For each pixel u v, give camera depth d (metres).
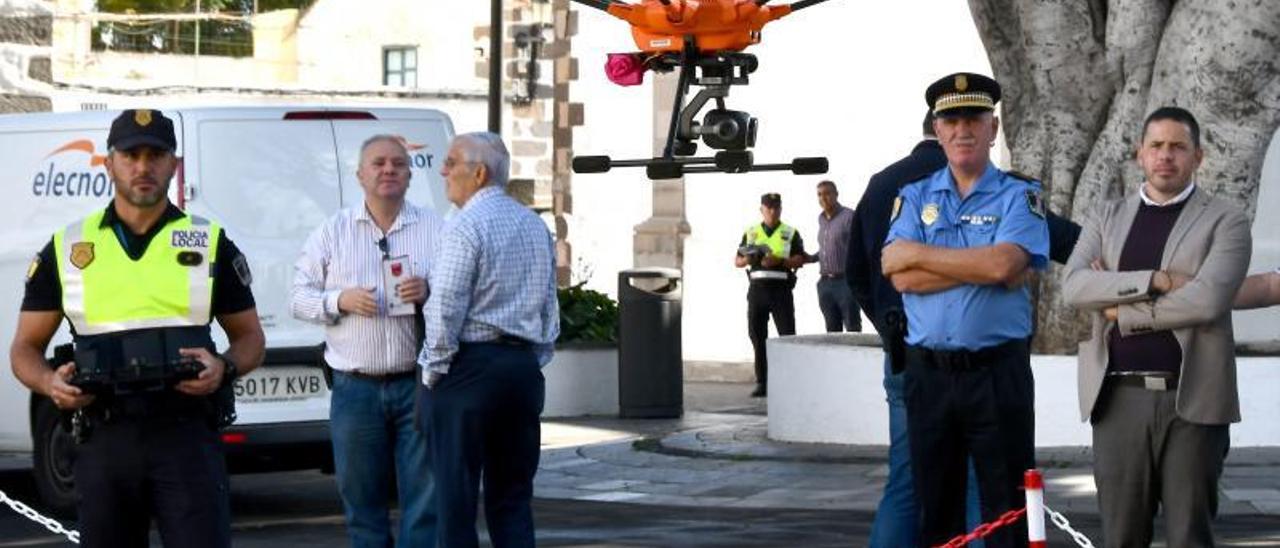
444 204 13.23
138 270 7.05
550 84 41.81
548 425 18.58
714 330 24.69
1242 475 13.65
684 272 24.78
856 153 23.97
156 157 7.02
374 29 49.41
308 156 13.02
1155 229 8.15
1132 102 15.45
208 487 7.05
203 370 6.97
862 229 9.33
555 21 27.94
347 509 9.78
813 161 14.70
